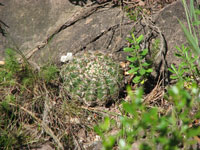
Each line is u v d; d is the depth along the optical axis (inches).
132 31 199.5
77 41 199.8
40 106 173.2
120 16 203.3
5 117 164.1
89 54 179.2
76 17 203.5
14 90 181.3
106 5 207.0
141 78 187.2
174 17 194.5
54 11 202.7
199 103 139.9
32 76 184.1
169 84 189.9
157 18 196.4
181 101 77.9
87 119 171.2
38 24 201.8
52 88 185.9
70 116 170.9
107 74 169.6
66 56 191.2
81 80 169.0
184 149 116.3
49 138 157.0
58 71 195.3
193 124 138.7
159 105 172.9
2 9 198.1
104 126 81.4
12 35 199.9
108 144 77.6
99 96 171.3
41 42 201.0
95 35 199.6
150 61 187.3
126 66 198.7
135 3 210.8
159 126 77.8
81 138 160.6
